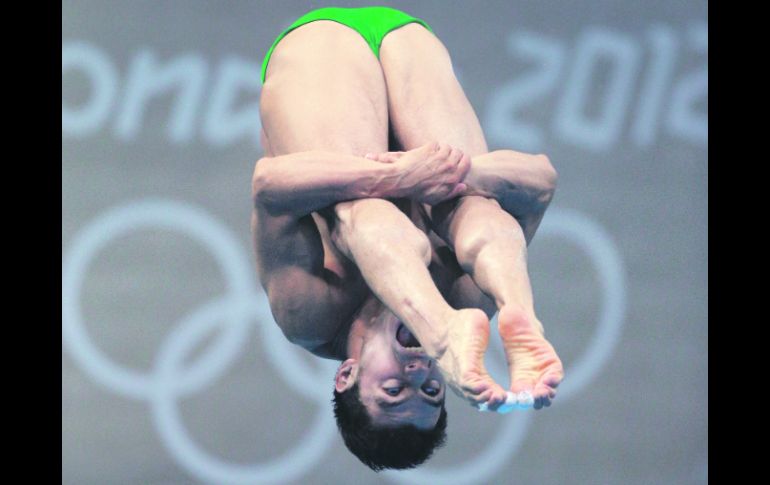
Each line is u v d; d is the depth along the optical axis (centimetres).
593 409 1628
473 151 926
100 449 1527
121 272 1538
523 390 743
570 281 1630
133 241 1542
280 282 912
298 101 918
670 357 1644
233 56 1565
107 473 1527
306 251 895
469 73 1606
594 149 1630
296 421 1568
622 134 1634
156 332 1547
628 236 1638
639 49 1634
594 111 1630
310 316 925
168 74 1551
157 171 1547
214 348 1557
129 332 1540
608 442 1628
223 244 1562
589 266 1633
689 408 1644
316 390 1574
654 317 1644
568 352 1628
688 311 1647
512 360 764
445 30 1605
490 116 1606
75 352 1524
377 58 973
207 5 1559
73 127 1521
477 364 748
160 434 1543
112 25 1536
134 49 1542
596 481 1622
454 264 927
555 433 1619
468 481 1595
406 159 846
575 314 1630
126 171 1539
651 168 1639
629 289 1638
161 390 1545
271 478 1560
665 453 1638
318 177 838
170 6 1551
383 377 923
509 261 814
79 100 1526
